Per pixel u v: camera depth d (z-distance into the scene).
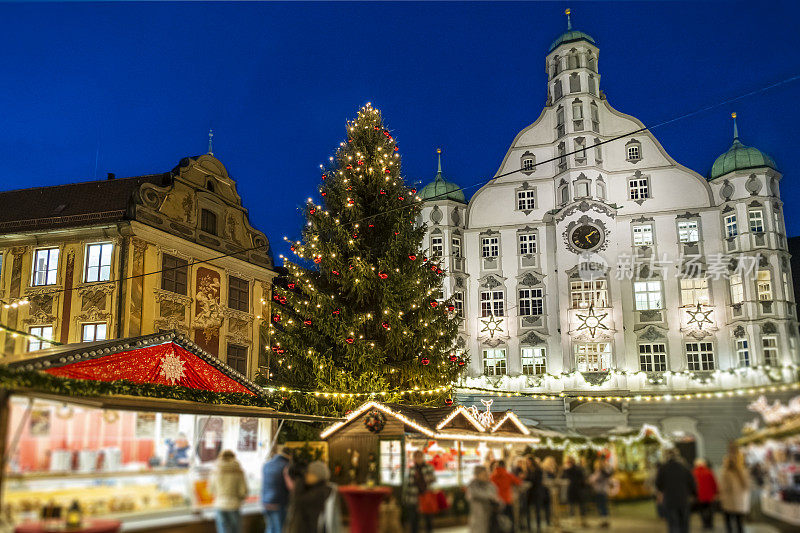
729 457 11.77
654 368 37.94
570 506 13.69
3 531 11.59
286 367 29.34
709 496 12.28
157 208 30.08
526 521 15.39
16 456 12.42
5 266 30.25
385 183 30.75
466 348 44.00
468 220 46.06
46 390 13.71
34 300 29.53
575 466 13.86
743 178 39.28
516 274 44.38
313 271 30.38
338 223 29.44
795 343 14.22
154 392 17.86
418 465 15.31
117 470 14.41
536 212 44.81
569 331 40.47
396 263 29.56
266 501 13.90
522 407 40.28
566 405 39.12
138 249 28.91
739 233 38.69
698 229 40.09
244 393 21.75
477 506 13.18
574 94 43.84
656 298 38.69
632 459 13.65
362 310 29.50
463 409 19.39
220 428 17.56
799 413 11.76
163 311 29.58
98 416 14.31
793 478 11.36
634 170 42.19
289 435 19.86
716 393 13.09
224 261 33.44
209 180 33.66
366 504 13.66
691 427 13.23
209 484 14.62
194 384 20.81
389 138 31.84
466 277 45.28
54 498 12.85
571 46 44.88
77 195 31.77
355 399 27.56
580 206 41.59
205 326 31.67
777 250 37.97
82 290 28.88
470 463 19.17
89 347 17.78
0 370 12.76
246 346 34.12
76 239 29.45
